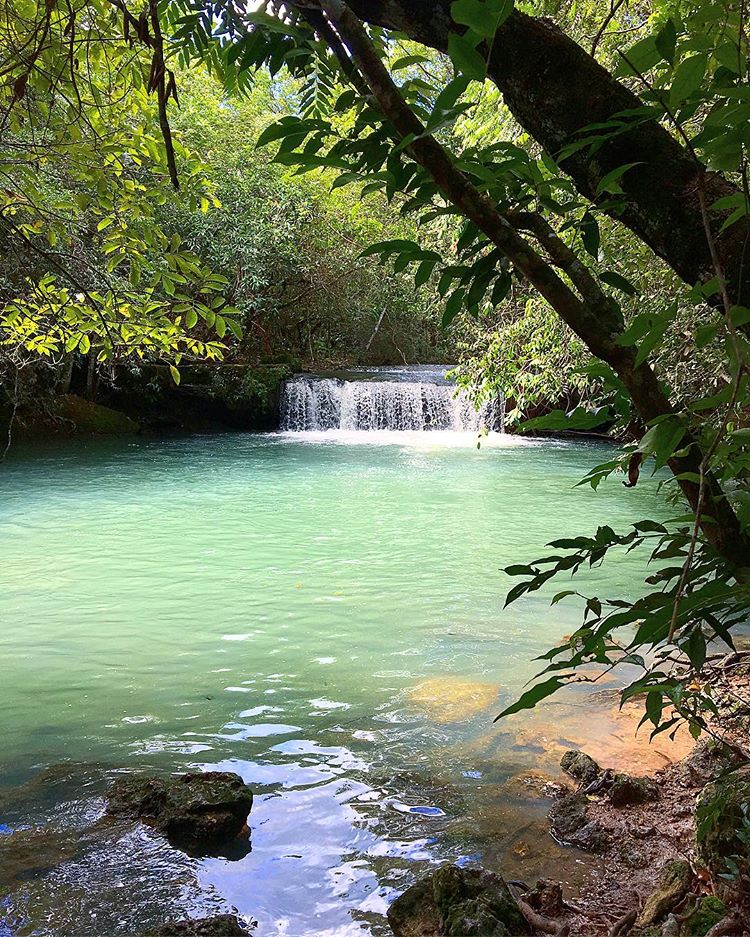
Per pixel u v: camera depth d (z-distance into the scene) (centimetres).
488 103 624
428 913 278
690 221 126
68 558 840
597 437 1811
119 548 880
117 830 345
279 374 2067
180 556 846
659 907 264
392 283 2398
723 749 349
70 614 664
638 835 324
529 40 141
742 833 261
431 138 108
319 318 2638
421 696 489
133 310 435
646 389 103
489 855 324
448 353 2761
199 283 433
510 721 448
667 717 429
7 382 1602
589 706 463
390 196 125
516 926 270
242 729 451
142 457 1561
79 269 778
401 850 331
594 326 105
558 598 117
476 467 1431
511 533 934
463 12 89
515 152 114
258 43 174
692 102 101
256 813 362
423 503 1115
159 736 444
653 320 86
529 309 864
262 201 2031
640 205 131
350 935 278
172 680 527
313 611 664
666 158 130
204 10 236
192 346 467
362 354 2775
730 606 106
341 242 2336
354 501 1136
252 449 1678
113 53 374
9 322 474
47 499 1153
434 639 592
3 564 819
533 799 366
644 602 108
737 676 399
